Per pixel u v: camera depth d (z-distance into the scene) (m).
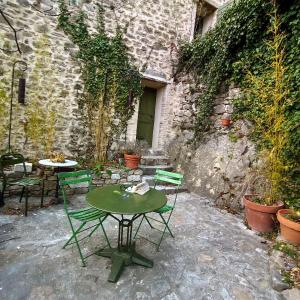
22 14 4.07
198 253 2.54
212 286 2.02
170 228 3.12
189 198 4.42
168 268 2.23
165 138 6.04
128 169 4.66
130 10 5.16
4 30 3.93
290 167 3.11
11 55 4.02
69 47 4.57
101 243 2.60
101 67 4.91
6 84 4.02
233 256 2.52
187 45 5.59
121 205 2.05
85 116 4.86
